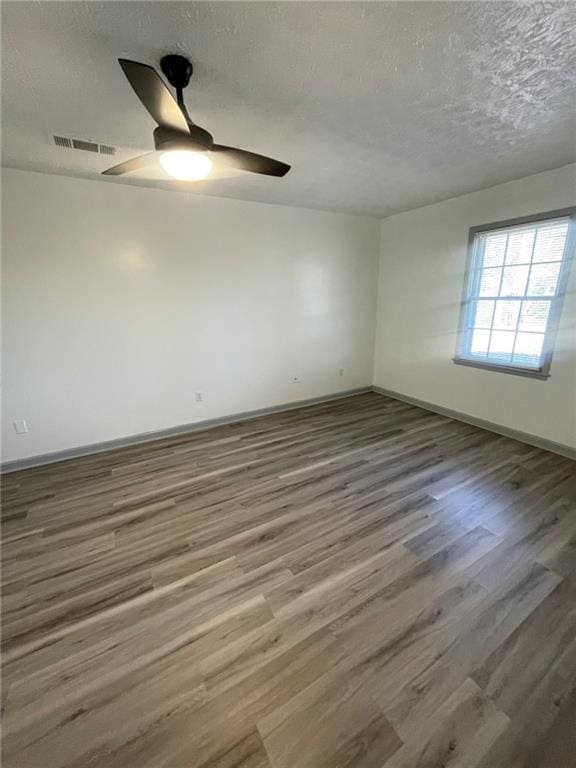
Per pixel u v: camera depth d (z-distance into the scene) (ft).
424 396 14.96
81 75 5.11
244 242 12.57
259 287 13.25
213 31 4.28
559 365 10.28
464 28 4.31
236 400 13.64
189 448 11.28
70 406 10.51
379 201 12.69
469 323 12.83
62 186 9.36
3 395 9.55
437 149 8.11
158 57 4.74
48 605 5.53
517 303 11.21
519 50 4.73
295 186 10.69
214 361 12.84
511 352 11.63
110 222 10.16
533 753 3.68
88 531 7.29
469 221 12.07
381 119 6.64
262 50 4.64
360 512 7.82
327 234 14.44
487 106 6.23
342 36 4.41
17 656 4.73
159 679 4.42
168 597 5.66
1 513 7.93
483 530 7.18
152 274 11.08
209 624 5.18
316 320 15.03
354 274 15.58
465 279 12.55
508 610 5.36
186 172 5.66
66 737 3.86
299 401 15.40
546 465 9.85
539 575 6.02
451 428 12.69
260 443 11.60
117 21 4.09
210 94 5.71
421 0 3.86
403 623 5.16
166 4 3.86
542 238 10.32
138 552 6.66
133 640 4.95
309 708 4.10
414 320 14.92
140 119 6.40
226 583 5.91
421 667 4.54
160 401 12.01
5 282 9.12
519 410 11.48
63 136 7.05
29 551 6.73
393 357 16.25
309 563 6.34
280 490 8.74
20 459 9.98
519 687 4.30
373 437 11.96
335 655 4.70
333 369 16.12
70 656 4.73
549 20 4.19
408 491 8.63
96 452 11.08
